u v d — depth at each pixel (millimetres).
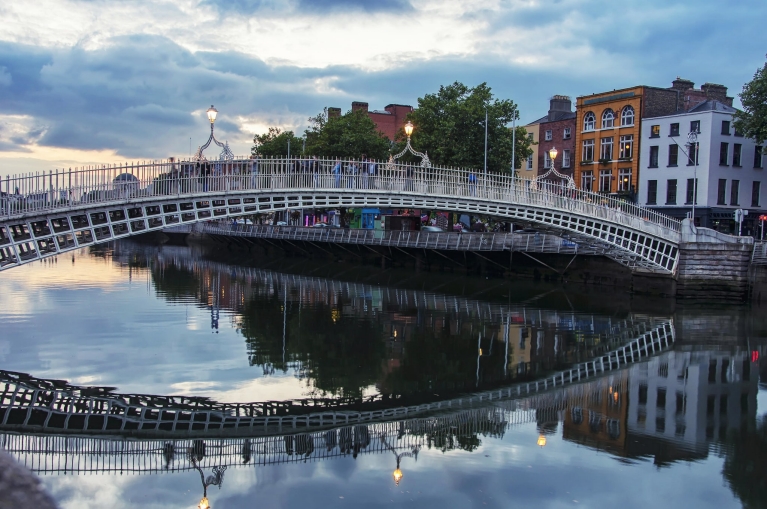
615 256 37562
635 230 35250
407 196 31578
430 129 51438
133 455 13508
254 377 18984
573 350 23469
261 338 24125
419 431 15086
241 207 27438
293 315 29500
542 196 34562
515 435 14852
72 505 11180
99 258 60750
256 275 47688
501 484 12211
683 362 21828
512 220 36344
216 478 12336
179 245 85875
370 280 45156
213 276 46062
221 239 78000
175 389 17719
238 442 14250
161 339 23453
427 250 50781
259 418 15758
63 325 25547
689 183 50625
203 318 27984
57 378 18391
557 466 13055
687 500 11547
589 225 35469
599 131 57125
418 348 23359
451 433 14945
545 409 16750
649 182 53375
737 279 34062
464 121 49312
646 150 53469
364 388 18344
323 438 14594
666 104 54719
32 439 14258
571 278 42469
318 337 24656
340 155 58344
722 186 50000
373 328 26750
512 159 48531
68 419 15461
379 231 53875
